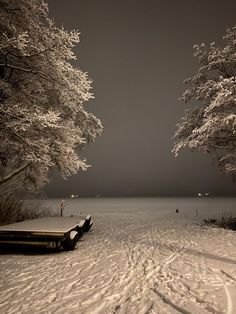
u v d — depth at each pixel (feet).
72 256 25.81
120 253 27.17
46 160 30.81
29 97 33.32
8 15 30.48
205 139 48.91
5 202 47.03
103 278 18.80
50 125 28.37
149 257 25.21
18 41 25.77
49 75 33.47
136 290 16.25
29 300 14.88
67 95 35.68
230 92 41.11
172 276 18.94
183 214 91.30
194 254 25.88
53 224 33.01
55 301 14.71
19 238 27.02
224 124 42.78
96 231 45.32
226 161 54.75
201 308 13.44
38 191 72.23
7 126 26.99
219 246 29.25
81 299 14.96
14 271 20.58
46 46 30.99
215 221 57.41
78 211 112.06
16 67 32.01
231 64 52.85
